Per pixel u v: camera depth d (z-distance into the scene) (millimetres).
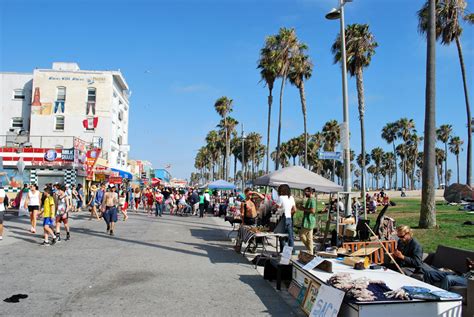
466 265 6934
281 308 6375
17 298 6461
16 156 28344
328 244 12156
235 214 18438
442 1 31172
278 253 10609
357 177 147250
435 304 5059
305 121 40281
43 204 12305
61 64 43562
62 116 41688
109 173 36156
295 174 13219
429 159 15617
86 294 6824
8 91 42969
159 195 27172
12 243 12148
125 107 51750
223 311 6137
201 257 10945
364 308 4867
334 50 37531
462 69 32156
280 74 36438
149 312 5934
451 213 22906
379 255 8031
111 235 15094
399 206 33219
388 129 102125
